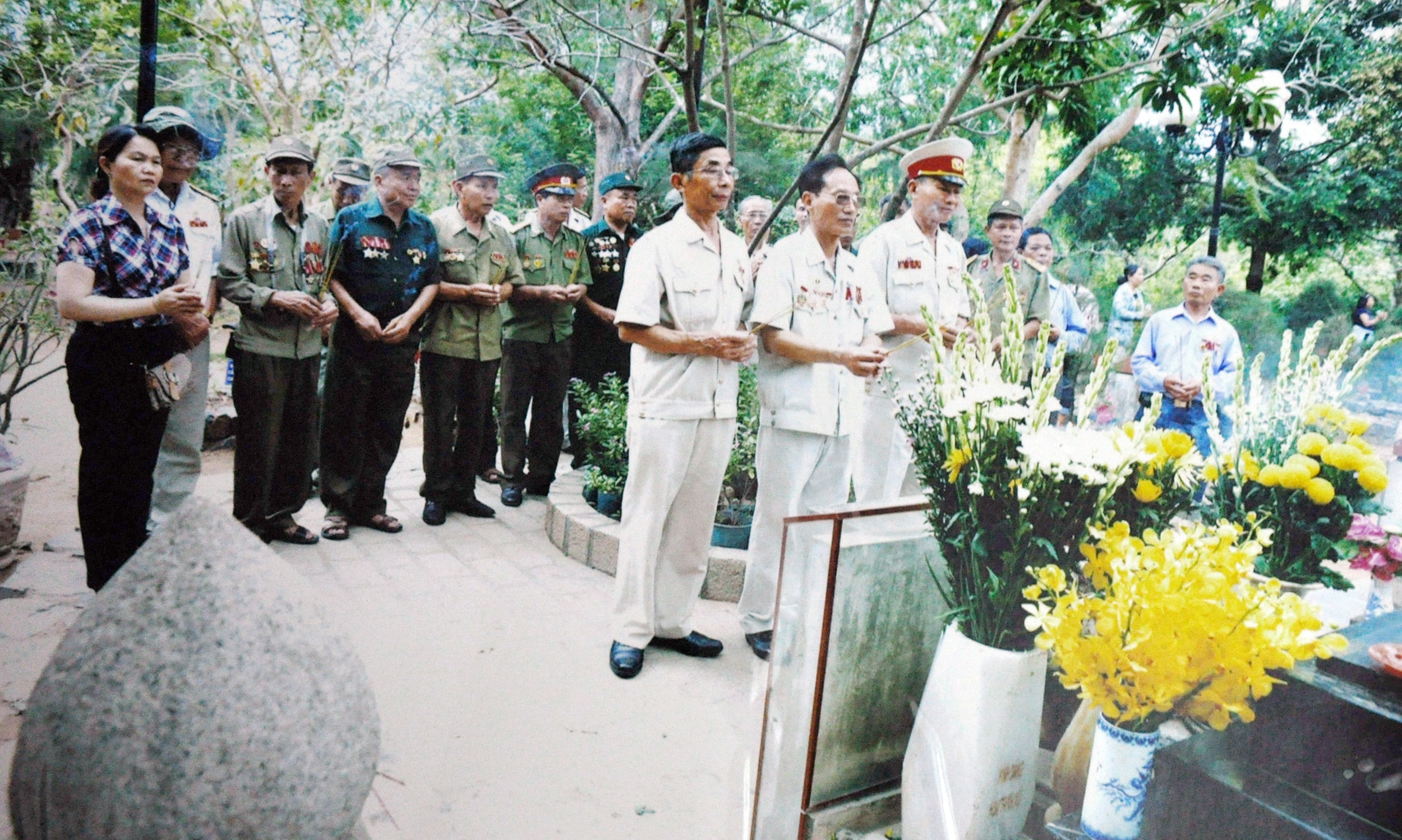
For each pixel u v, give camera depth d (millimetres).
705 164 3053
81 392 3098
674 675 3186
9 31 5359
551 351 5316
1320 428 1658
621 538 3240
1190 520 1537
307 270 4250
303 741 1108
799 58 9641
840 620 1423
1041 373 1416
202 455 6109
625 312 3029
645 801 2379
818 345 3107
